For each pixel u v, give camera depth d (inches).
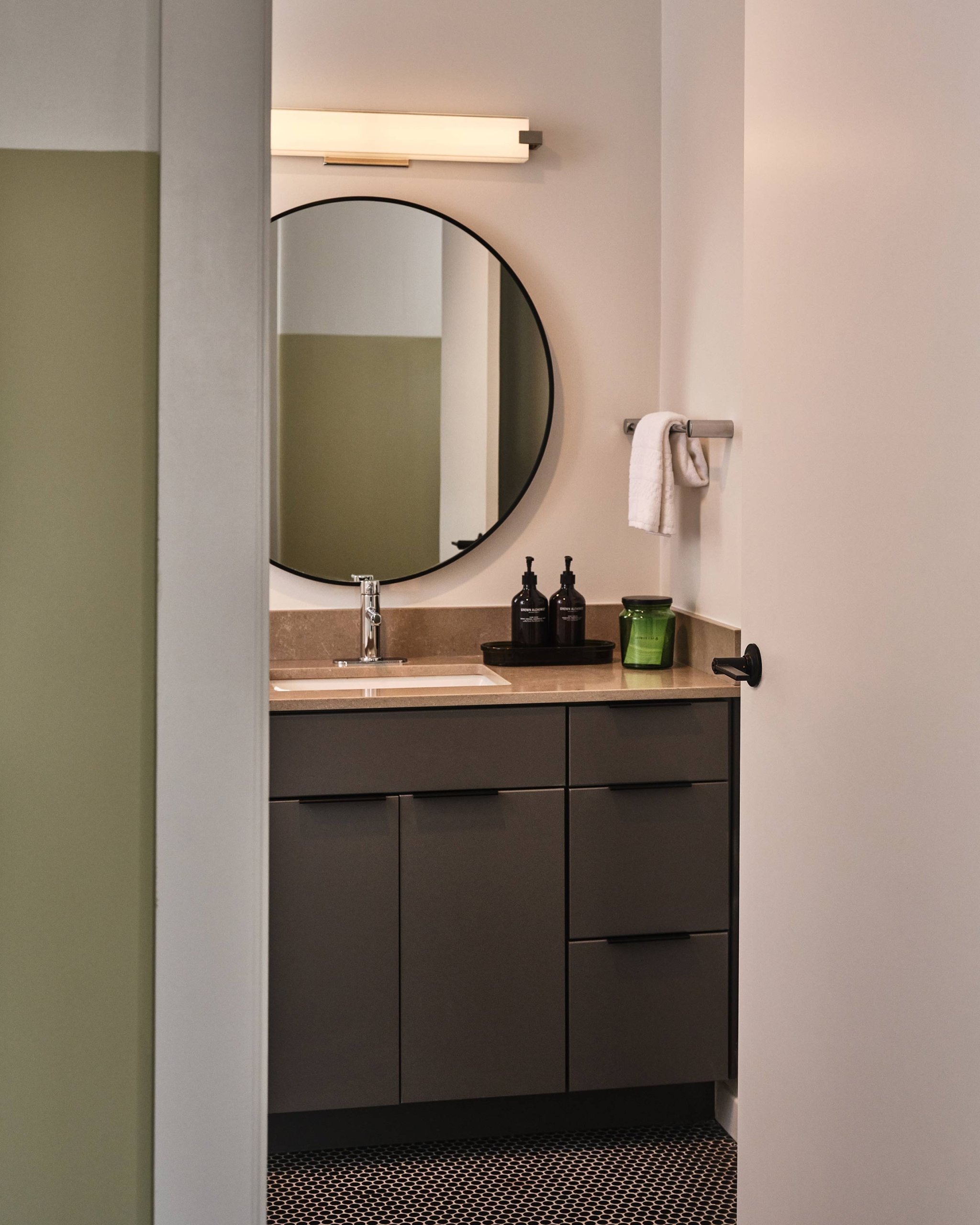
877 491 49.8
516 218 106.4
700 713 89.5
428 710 86.2
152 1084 38.8
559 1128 92.5
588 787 88.4
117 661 38.4
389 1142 90.5
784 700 59.8
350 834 85.6
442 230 104.7
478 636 107.2
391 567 105.7
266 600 38.9
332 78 103.1
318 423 104.2
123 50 38.0
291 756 84.7
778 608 60.6
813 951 56.2
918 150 45.8
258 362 38.5
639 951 89.4
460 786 86.9
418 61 104.3
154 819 38.6
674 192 104.8
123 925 38.6
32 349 37.9
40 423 38.0
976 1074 42.2
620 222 107.9
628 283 108.1
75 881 38.4
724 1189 83.8
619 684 91.2
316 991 85.9
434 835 86.6
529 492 108.0
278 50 102.2
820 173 55.0
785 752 59.7
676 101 104.0
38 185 37.8
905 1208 47.3
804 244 57.1
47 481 38.0
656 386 109.1
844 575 53.0
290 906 85.4
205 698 38.5
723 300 93.4
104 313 38.1
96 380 38.1
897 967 48.1
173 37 37.8
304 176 103.3
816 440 55.9
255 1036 38.9
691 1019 90.4
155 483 38.5
